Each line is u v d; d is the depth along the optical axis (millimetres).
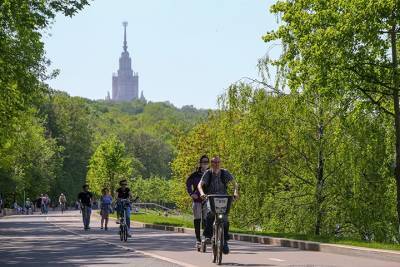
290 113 62969
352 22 49094
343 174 62062
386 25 49219
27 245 46594
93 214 126938
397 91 54031
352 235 65062
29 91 73250
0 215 138375
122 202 49906
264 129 63406
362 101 59125
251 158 63125
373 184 62094
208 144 71500
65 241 50750
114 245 44875
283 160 64000
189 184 37906
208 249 39781
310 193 64312
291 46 57156
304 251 38219
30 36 68750
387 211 62188
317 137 63750
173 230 67438
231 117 64938
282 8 56406
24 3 59562
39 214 157250
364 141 61219
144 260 32750
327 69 52031
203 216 35938
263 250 38969
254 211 63531
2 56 67875
